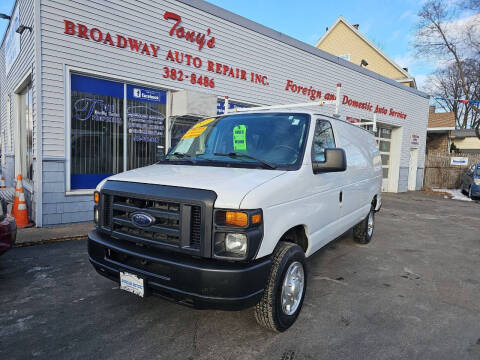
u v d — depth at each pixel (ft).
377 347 9.32
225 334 9.77
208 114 27.73
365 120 47.26
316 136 11.85
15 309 11.05
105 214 9.92
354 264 16.72
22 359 8.39
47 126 20.97
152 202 8.89
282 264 9.24
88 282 13.34
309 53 38.04
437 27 82.12
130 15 23.81
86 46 22.08
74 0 21.29
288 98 36.27
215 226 7.96
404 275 15.34
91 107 23.17
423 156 60.18
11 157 34.88
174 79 26.73
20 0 24.91
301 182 10.16
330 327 10.35
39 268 14.74
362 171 16.97
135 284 9.00
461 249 20.20
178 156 12.35
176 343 9.25
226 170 9.92
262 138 11.50
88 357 8.53
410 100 55.26
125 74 24.02
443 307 12.07
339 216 13.89
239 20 30.76
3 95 38.88
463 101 51.85
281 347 9.18
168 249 8.45
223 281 7.74
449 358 8.90
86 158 23.22
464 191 53.52
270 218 8.60
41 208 21.12
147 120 26.16
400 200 43.93
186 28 27.02
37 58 20.24
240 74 31.45
